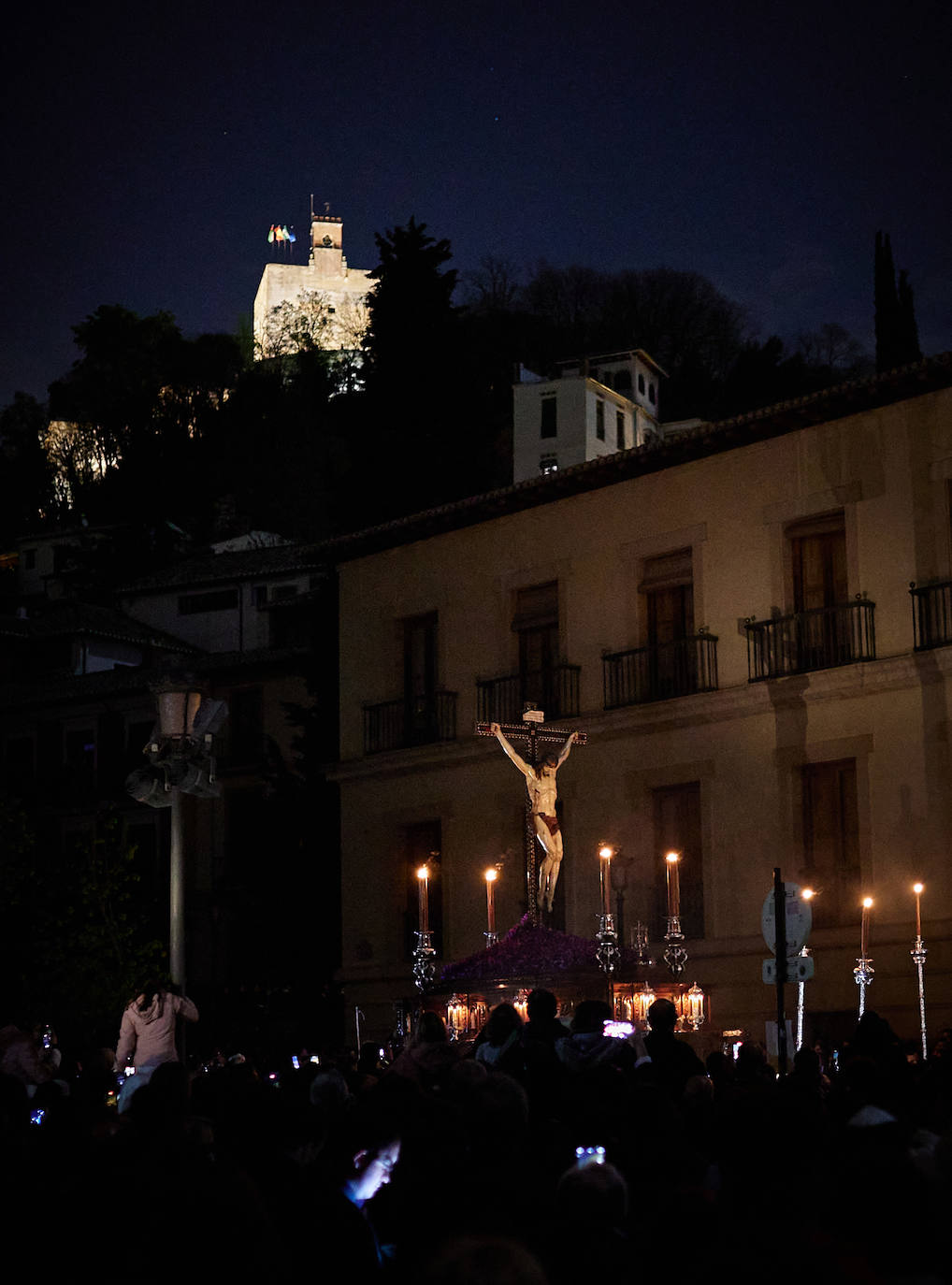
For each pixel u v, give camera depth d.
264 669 45.19
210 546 76.19
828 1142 5.70
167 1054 15.11
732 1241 4.31
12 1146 6.34
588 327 93.25
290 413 92.94
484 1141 5.96
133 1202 4.95
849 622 26.14
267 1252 4.60
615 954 19.94
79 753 49.09
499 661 31.44
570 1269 4.55
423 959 22.31
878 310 47.00
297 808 37.62
